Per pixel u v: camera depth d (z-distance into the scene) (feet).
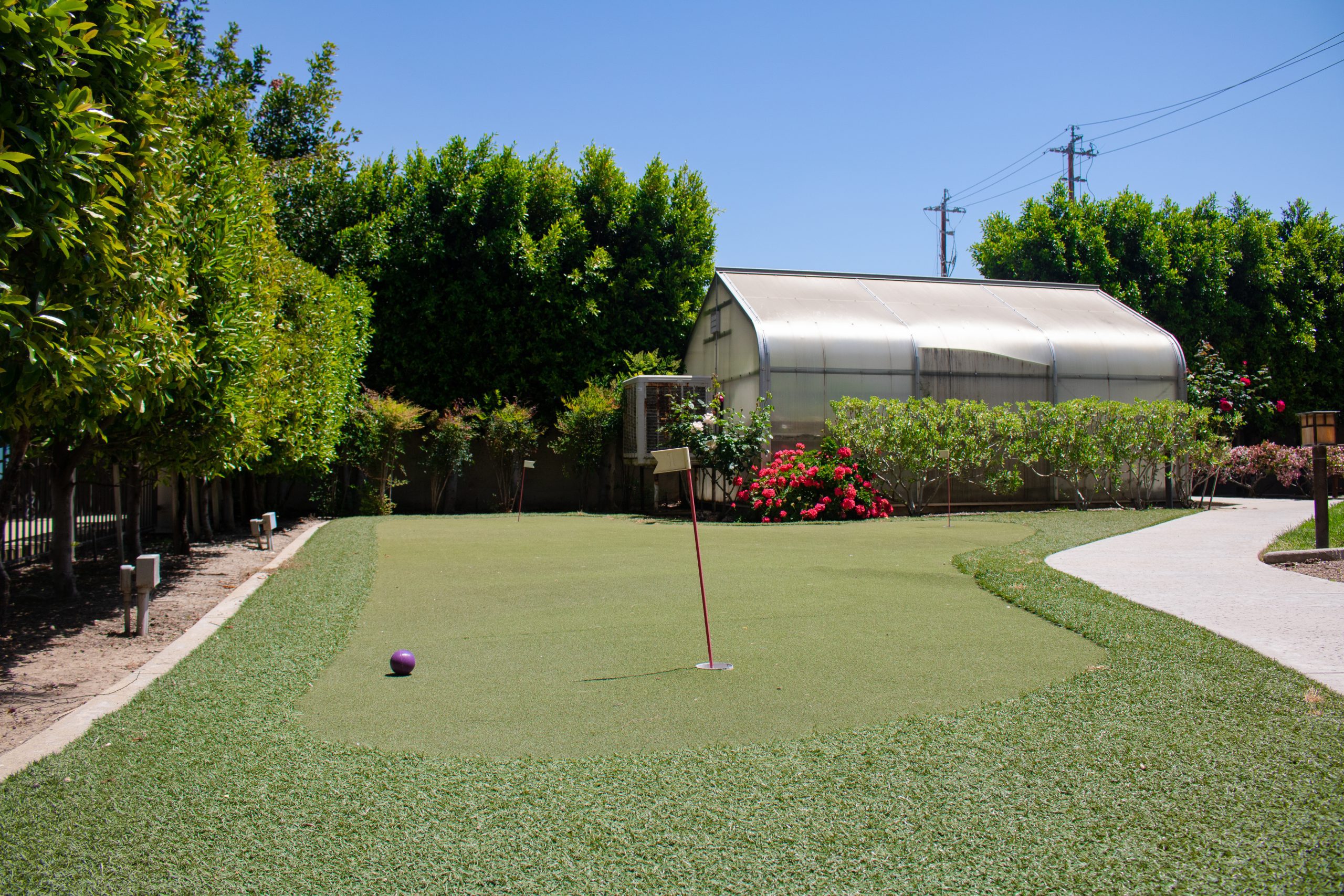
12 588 26.89
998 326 58.65
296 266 40.63
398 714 13.23
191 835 9.12
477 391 68.39
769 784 10.24
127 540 35.09
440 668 16.12
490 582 26.30
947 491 54.34
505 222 67.46
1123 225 85.87
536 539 39.40
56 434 22.36
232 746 11.80
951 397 56.03
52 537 32.19
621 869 8.29
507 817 9.46
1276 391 86.53
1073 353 58.08
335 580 26.66
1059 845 8.61
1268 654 15.55
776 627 19.20
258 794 10.14
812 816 9.38
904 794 9.92
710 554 32.09
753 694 14.03
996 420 53.67
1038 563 27.14
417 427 61.26
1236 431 75.25
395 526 47.70
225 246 23.86
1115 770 10.46
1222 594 21.80
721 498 59.00
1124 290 83.66
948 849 8.58
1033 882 7.91
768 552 32.63
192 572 30.94
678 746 11.63
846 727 12.30
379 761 11.18
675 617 20.58
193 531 45.37
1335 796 9.58
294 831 9.19
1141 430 55.01
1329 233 90.33
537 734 12.19
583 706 13.57
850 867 8.26
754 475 52.21
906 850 8.59
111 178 13.66
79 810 9.75
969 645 17.24
